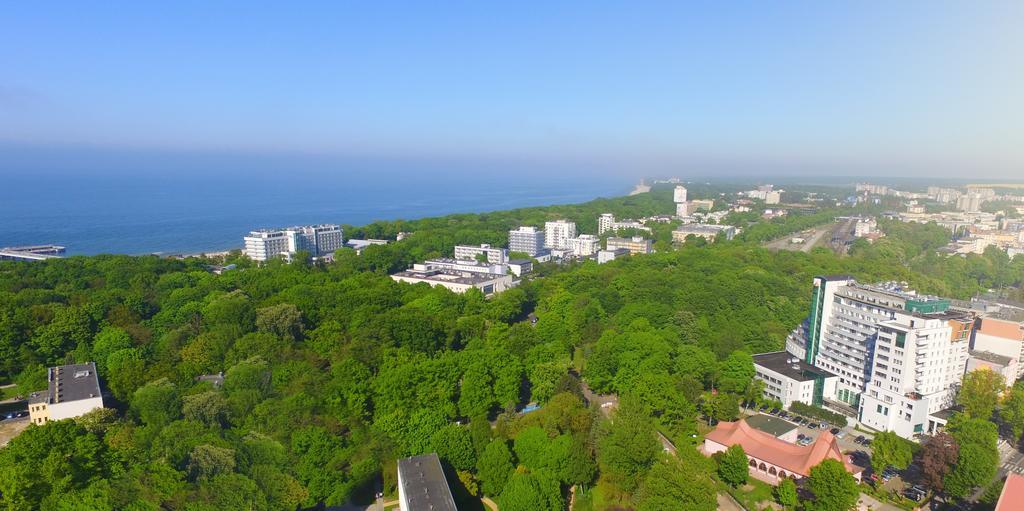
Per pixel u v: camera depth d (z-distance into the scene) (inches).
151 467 7145.7
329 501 7736.2
